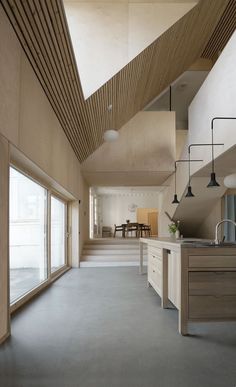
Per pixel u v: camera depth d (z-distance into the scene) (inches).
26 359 100.3
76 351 107.3
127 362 98.7
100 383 85.3
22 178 183.3
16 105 123.4
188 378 88.4
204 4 225.8
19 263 189.3
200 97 250.5
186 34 250.2
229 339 120.3
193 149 274.2
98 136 312.2
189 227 427.5
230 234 353.4
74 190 301.7
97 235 626.5
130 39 212.4
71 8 209.9
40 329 130.7
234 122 177.3
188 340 119.0
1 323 114.7
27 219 204.8
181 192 336.2
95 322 141.1
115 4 213.8
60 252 324.5
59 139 216.1
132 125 351.3
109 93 235.3
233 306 128.3
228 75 186.7
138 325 137.1
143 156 349.4
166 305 166.6
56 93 178.1
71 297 191.0
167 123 353.1
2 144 110.1
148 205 679.7
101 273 290.0
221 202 362.6
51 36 135.3
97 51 211.0
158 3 214.7
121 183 426.0
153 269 200.8
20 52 127.0
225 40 329.4
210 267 128.6
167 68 295.1
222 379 88.0
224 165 235.5
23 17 115.3
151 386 83.8
